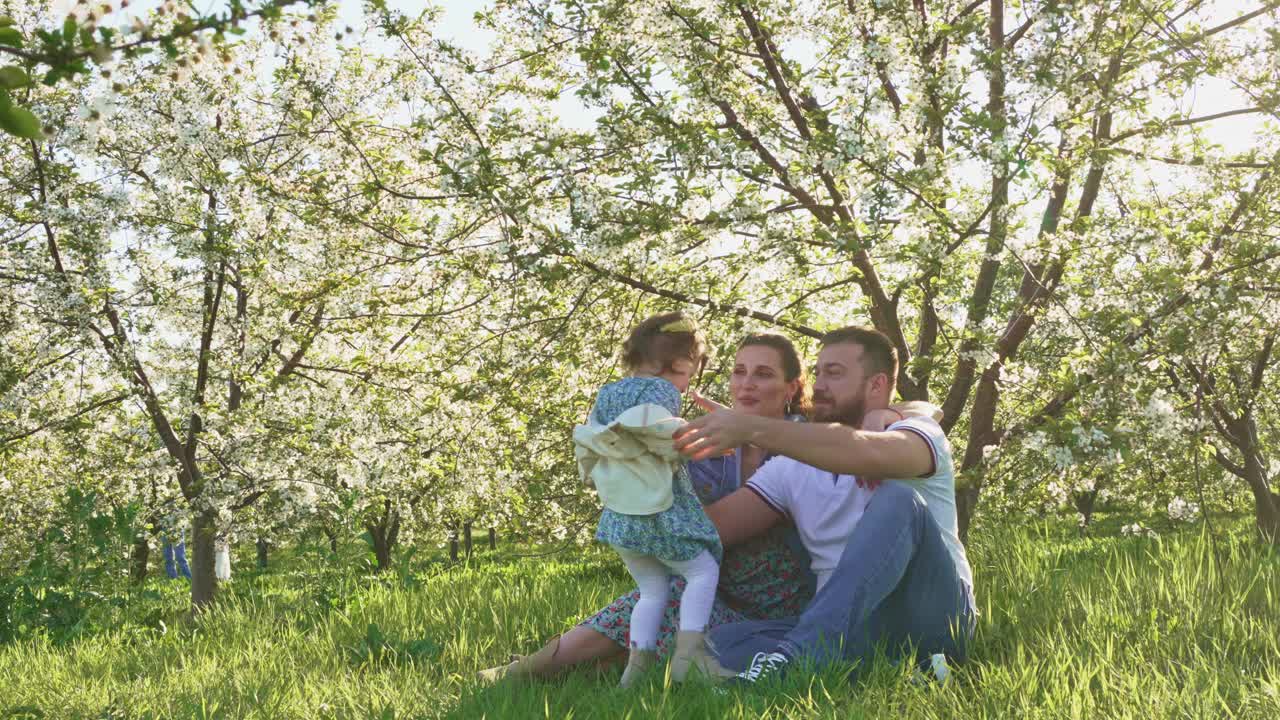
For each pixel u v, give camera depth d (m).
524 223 6.12
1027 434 5.36
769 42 6.68
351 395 12.23
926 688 3.08
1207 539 5.27
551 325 7.27
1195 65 6.05
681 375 3.91
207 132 9.46
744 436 2.99
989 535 6.14
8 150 9.88
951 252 6.70
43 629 7.13
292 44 8.32
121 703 3.91
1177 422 5.17
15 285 10.54
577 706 3.11
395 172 7.94
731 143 6.18
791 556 3.77
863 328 3.76
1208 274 5.93
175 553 18.28
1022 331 7.04
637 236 6.03
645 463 3.43
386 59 8.45
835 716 2.75
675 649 3.40
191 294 11.73
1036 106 5.72
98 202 9.81
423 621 5.51
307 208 7.64
